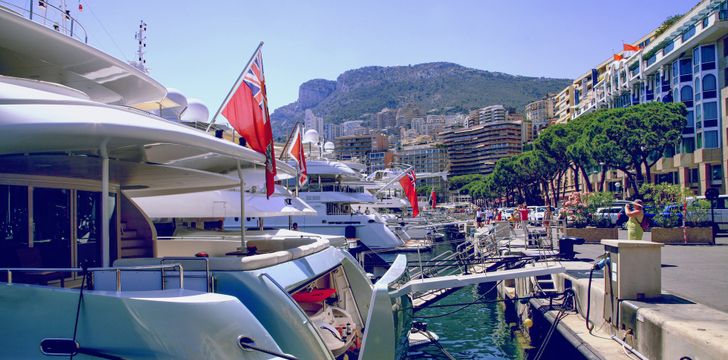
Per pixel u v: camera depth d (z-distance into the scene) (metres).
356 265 10.98
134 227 10.77
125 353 5.70
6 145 5.87
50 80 11.10
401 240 45.66
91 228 9.66
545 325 15.41
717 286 13.84
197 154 8.98
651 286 11.70
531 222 54.41
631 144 50.56
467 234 57.16
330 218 42.84
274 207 20.44
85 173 8.67
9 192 8.23
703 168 56.78
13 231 8.22
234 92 9.91
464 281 13.77
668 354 9.30
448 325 21.41
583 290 14.29
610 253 12.29
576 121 73.31
